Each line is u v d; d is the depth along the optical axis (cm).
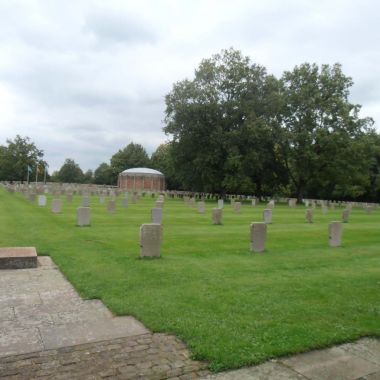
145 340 548
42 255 1154
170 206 3747
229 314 654
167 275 923
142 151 13150
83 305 697
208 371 468
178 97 5766
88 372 457
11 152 11219
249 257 1223
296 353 520
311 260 1198
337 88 5909
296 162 5938
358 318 655
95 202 3950
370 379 460
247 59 5922
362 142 5775
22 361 480
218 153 5525
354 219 3112
